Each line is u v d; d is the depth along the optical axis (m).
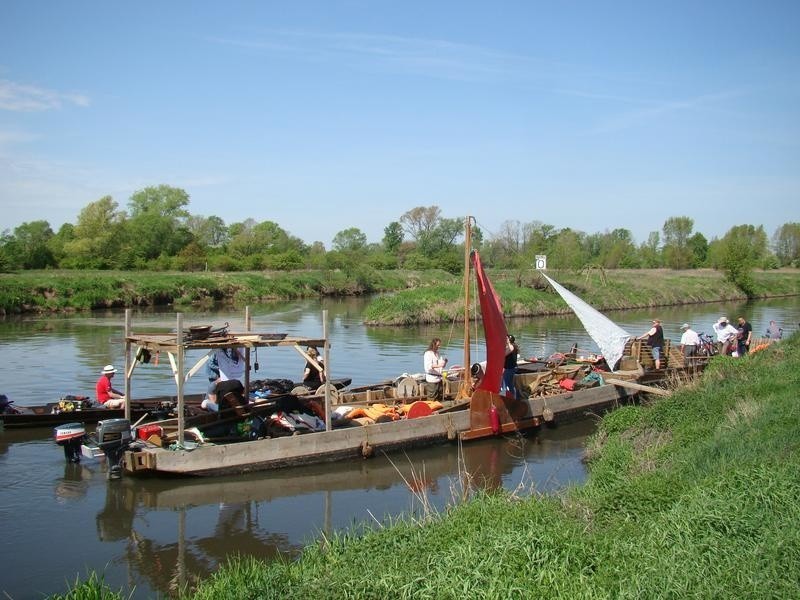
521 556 7.34
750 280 74.31
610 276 66.62
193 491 12.72
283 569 8.04
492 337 16.91
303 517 11.55
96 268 73.44
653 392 19.42
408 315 44.69
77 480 13.18
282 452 13.90
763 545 6.93
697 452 11.29
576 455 15.81
